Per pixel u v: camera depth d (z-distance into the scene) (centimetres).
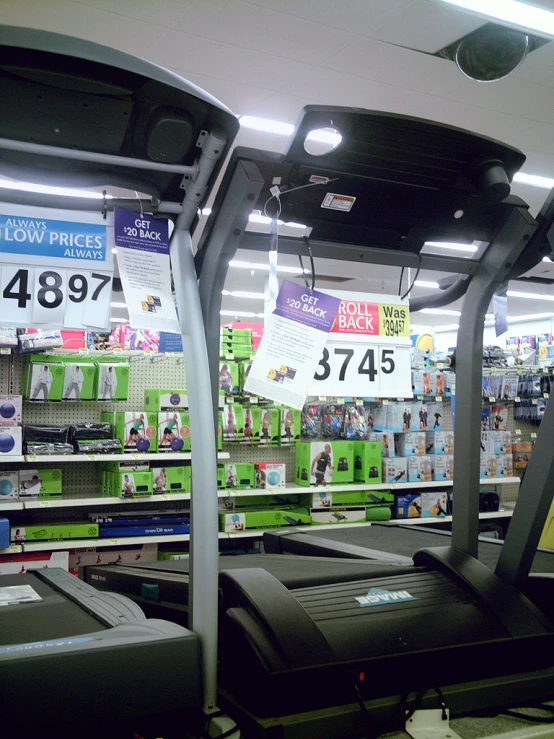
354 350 203
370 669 143
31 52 121
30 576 224
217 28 509
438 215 186
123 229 155
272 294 171
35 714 114
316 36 521
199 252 171
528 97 635
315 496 484
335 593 166
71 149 140
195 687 131
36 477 430
